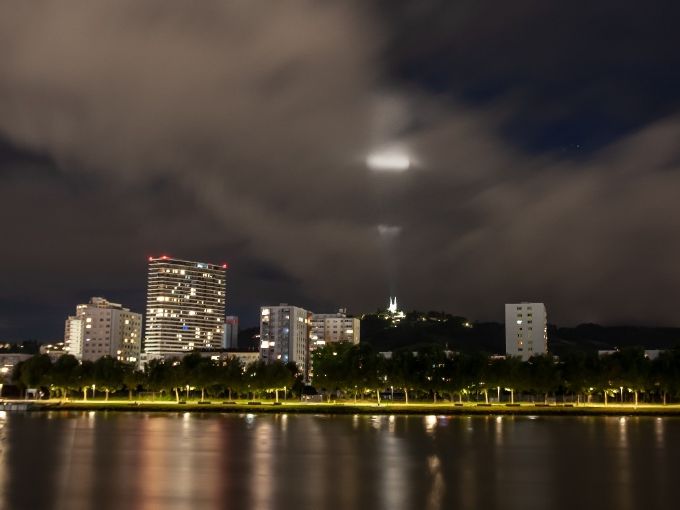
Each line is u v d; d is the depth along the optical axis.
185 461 108.00
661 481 90.44
